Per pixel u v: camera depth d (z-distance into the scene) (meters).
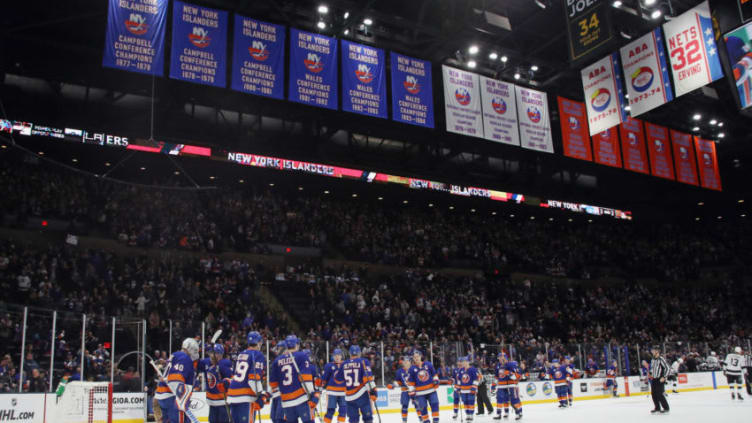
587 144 30.50
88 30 26.14
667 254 46.00
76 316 14.84
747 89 16.23
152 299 23.81
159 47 20.91
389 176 33.12
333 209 35.50
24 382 12.76
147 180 30.66
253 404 10.49
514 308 35.22
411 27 27.23
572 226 45.22
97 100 27.38
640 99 21.95
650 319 39.53
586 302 38.88
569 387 22.02
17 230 24.56
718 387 31.14
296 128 32.56
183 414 9.61
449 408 21.33
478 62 32.06
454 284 34.81
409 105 25.50
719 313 40.94
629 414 18.23
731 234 46.28
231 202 31.38
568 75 33.19
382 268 33.94
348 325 27.77
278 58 23.41
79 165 28.98
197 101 29.33
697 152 35.53
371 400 11.54
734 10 17.00
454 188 35.12
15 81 25.67
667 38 21.23
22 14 24.73
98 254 24.75
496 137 27.16
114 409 14.61
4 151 26.39
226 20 22.72
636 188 43.88
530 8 27.05
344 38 28.05
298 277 29.64
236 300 26.14
